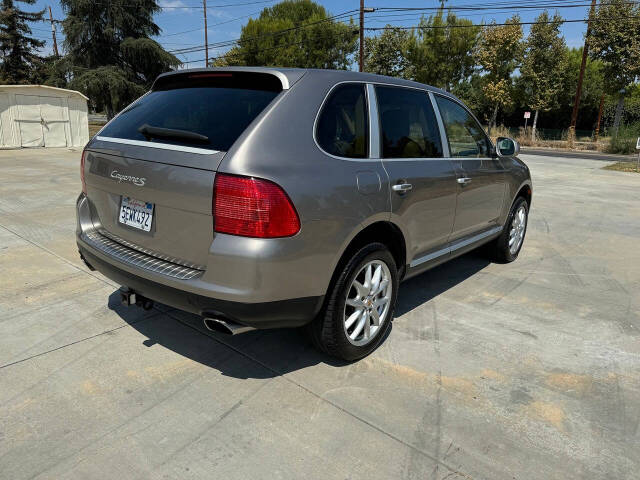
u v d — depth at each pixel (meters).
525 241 6.11
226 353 2.99
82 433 2.23
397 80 3.27
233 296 2.23
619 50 25.81
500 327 3.51
